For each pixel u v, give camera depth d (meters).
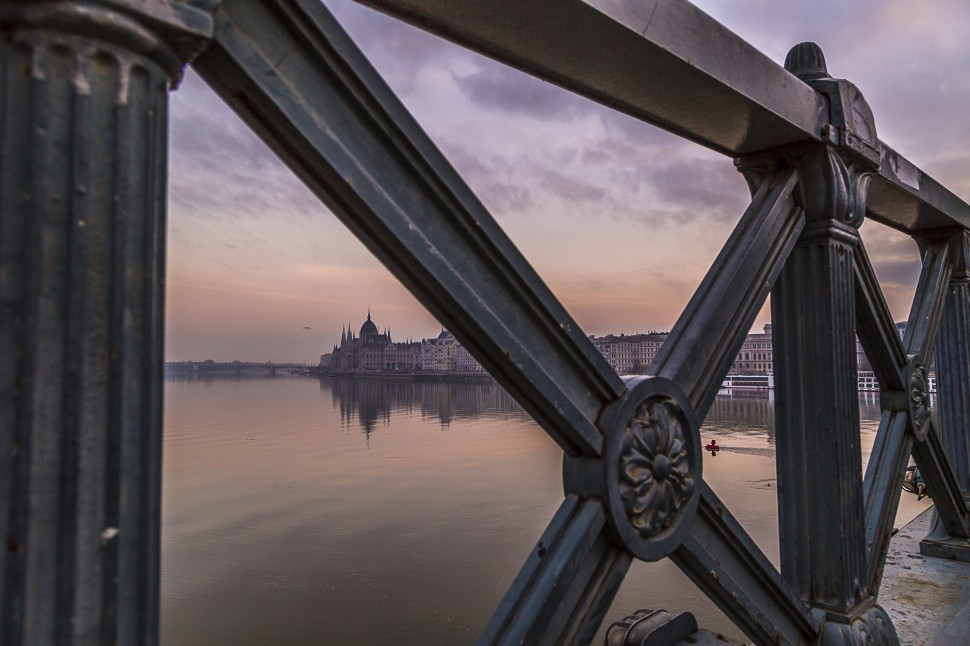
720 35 1.41
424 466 32.84
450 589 15.13
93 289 0.58
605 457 1.16
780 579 1.62
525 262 1.06
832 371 1.80
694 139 1.75
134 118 0.62
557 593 1.08
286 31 0.79
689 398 1.44
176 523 21.88
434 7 1.13
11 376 0.54
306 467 32.91
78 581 0.56
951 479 2.87
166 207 0.65
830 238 1.81
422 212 0.94
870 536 2.15
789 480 1.88
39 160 0.56
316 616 13.42
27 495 0.54
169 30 0.63
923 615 2.30
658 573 14.76
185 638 12.29
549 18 1.16
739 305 1.60
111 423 0.58
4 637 0.53
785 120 1.61
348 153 0.84
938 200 2.61
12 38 0.57
